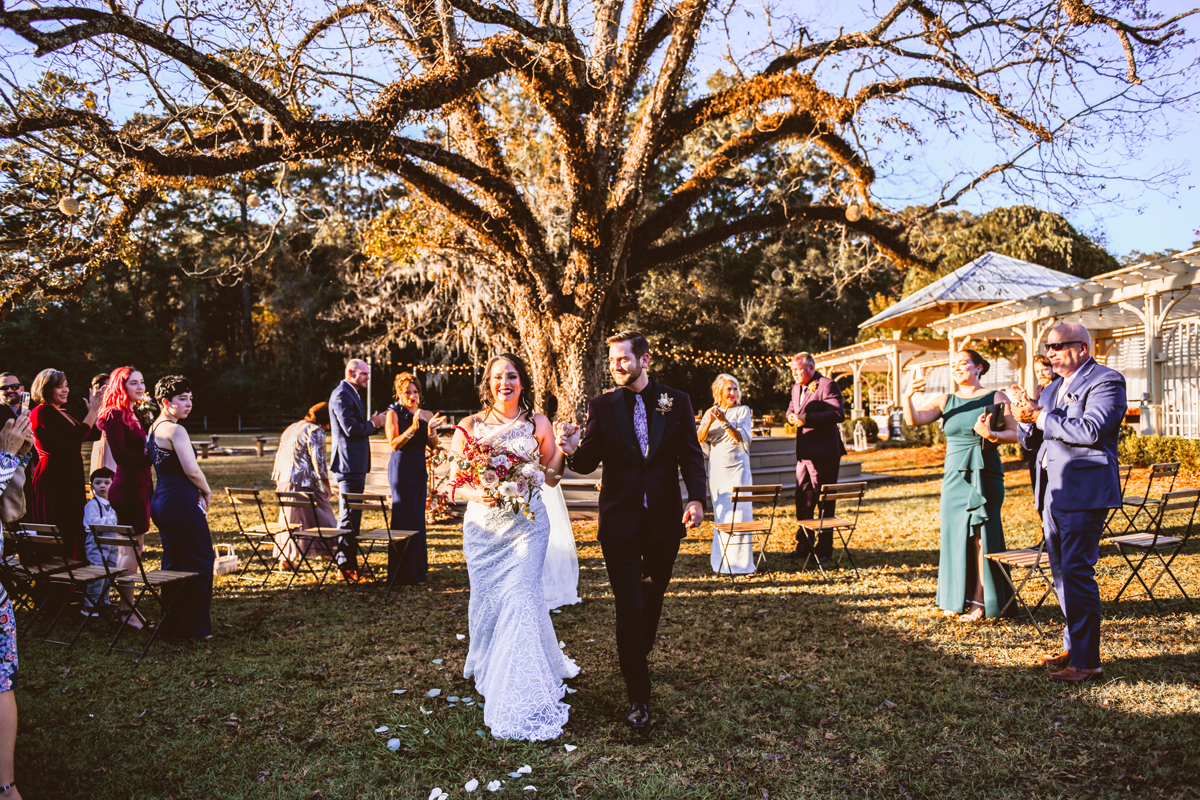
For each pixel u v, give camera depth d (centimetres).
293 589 639
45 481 516
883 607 546
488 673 363
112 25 635
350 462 675
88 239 825
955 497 510
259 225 4166
